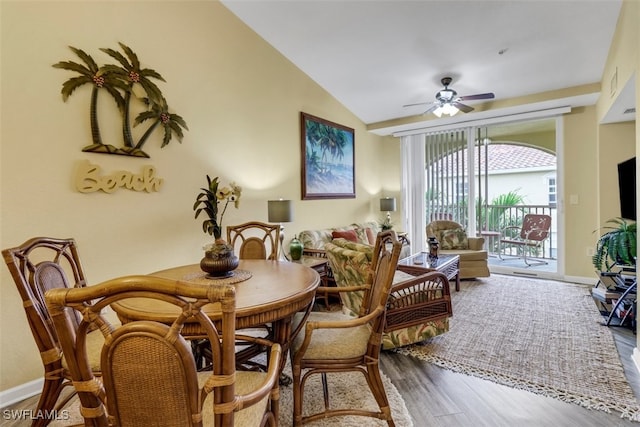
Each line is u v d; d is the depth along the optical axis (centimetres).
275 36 371
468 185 540
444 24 316
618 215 404
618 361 225
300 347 152
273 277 178
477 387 201
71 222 219
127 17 250
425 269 337
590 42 323
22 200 199
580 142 448
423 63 387
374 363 156
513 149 715
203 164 309
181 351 77
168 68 279
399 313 234
